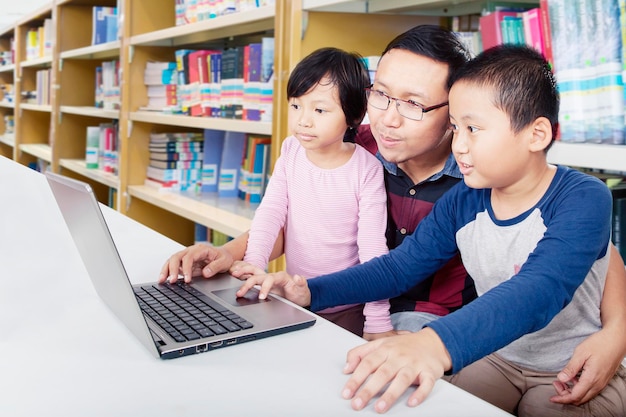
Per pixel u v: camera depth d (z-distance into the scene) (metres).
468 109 0.92
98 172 3.54
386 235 1.36
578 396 0.95
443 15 1.85
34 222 1.33
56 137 4.08
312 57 1.31
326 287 1.05
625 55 1.10
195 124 2.47
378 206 1.30
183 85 2.72
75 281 0.95
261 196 2.59
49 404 0.56
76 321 0.78
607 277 1.09
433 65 1.14
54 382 0.61
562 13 1.17
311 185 1.36
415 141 1.17
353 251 1.37
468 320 0.73
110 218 1.47
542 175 0.98
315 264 1.38
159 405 0.57
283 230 1.46
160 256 1.13
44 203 1.53
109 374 0.63
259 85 2.15
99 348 0.70
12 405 0.56
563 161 1.18
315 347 0.73
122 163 3.06
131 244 1.21
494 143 0.90
